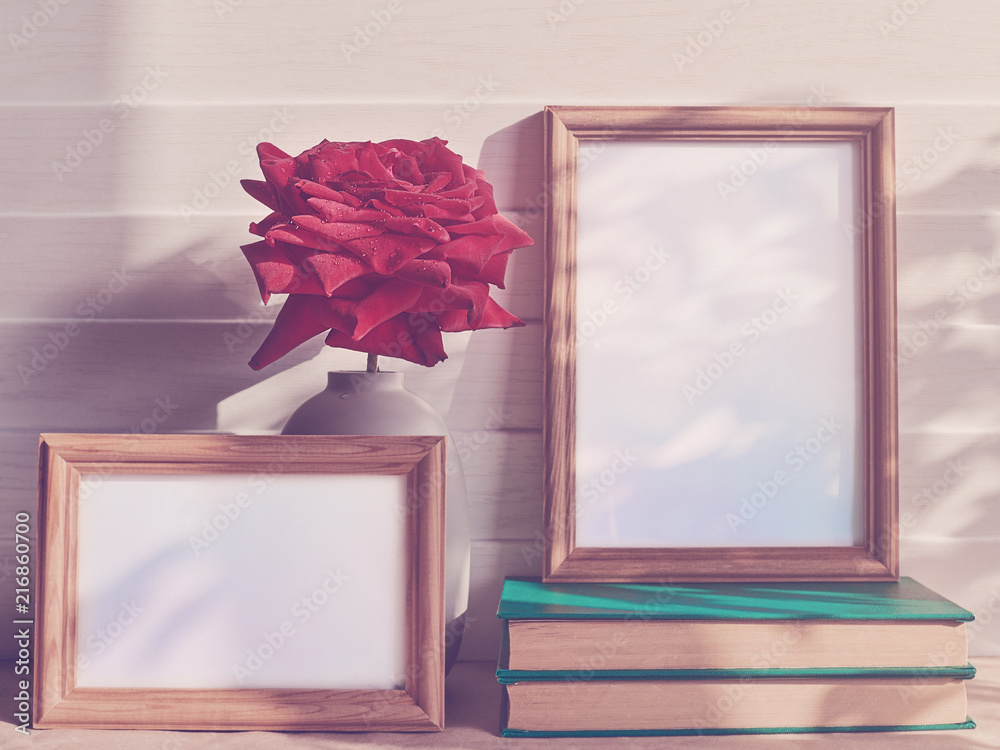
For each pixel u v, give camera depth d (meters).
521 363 0.72
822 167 0.70
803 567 0.68
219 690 0.54
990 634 0.72
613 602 0.59
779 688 0.55
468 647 0.72
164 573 0.55
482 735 0.54
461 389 0.72
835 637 0.55
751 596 0.62
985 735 0.54
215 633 0.54
